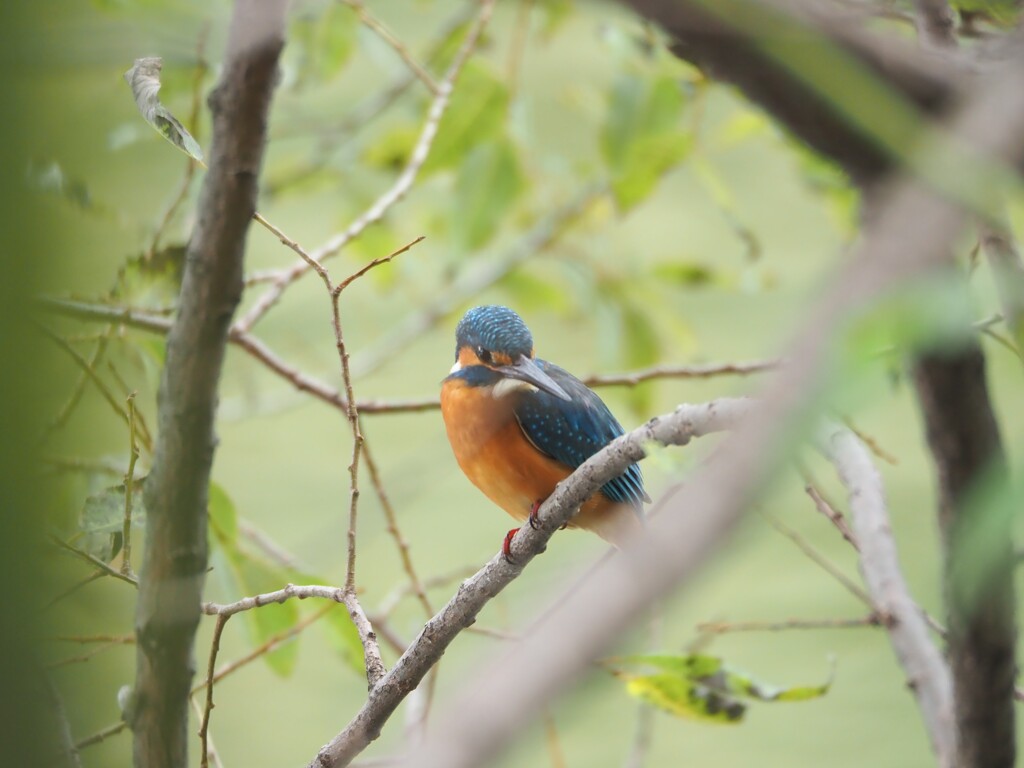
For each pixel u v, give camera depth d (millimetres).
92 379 7000
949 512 3295
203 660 10945
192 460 4973
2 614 2605
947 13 4156
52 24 2713
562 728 2119
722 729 11820
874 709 11734
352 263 12711
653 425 5336
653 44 9875
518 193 11711
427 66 11805
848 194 10266
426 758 1290
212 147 4363
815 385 1455
